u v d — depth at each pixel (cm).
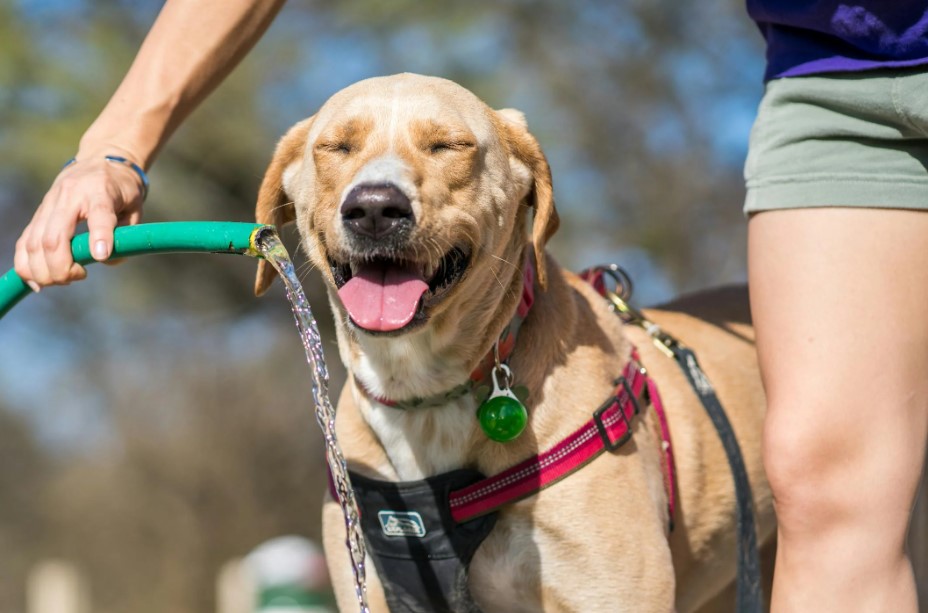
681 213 1983
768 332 369
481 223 425
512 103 1572
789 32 388
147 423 3020
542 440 421
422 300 410
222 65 460
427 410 429
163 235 392
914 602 358
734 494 502
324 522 452
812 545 358
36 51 1448
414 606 439
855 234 359
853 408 352
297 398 2902
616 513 422
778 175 373
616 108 1966
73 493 3294
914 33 359
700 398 494
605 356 449
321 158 429
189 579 2886
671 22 1947
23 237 411
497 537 428
